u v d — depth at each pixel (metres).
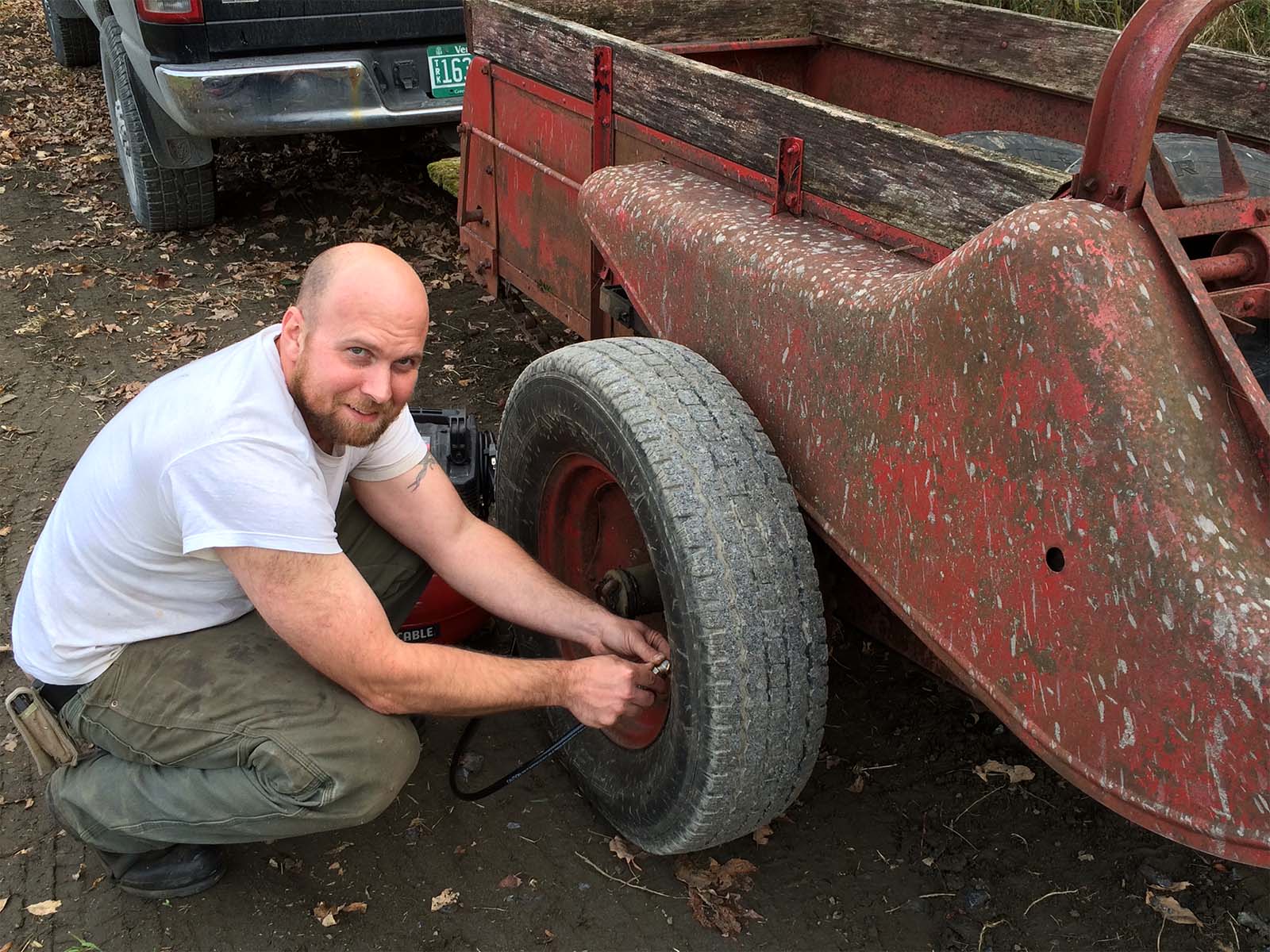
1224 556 1.34
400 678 1.97
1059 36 3.30
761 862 2.41
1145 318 1.43
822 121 2.13
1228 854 1.34
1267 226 1.65
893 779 2.63
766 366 2.10
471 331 4.93
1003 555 1.57
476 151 3.81
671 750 2.02
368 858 2.41
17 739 2.74
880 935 2.23
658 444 1.95
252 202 6.31
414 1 4.98
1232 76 2.80
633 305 2.57
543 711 2.68
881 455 1.81
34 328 4.86
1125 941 2.22
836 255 2.02
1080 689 1.47
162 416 1.89
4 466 3.84
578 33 2.95
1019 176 1.70
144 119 5.25
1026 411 1.51
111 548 1.96
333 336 1.81
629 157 2.87
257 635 2.08
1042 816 2.53
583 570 2.62
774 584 1.90
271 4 4.76
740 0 4.06
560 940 2.22
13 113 7.77
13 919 2.25
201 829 2.09
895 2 3.86
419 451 2.28
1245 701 1.29
